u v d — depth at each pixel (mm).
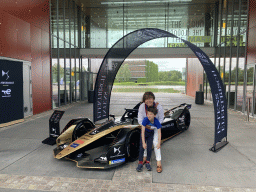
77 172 3070
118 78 57156
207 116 8062
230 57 10266
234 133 5375
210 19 14055
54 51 10422
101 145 3908
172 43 13656
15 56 6992
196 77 17375
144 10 14594
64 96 11922
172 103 12664
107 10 14906
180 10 14320
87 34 15273
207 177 2904
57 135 4387
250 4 8383
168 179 2846
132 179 2846
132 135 3455
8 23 6629
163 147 4242
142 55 14234
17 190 2561
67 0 12633
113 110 9602
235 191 2533
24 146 4293
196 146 4297
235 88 9570
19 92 6816
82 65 15266
